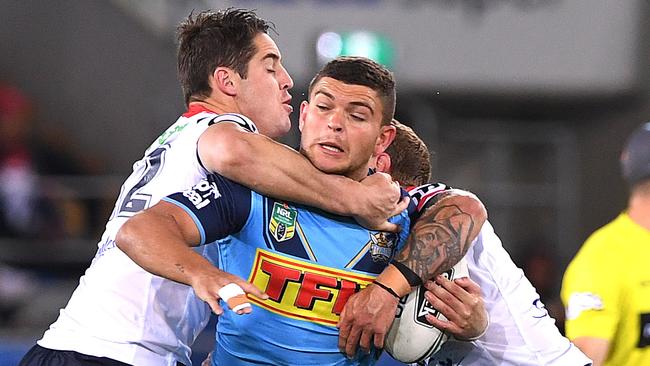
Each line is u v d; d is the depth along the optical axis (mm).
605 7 49656
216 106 13047
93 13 47719
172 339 12273
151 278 12078
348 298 11203
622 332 15273
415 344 11734
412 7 48469
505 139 51812
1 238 37281
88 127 46875
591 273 15203
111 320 11953
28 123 44000
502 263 12938
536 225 51219
